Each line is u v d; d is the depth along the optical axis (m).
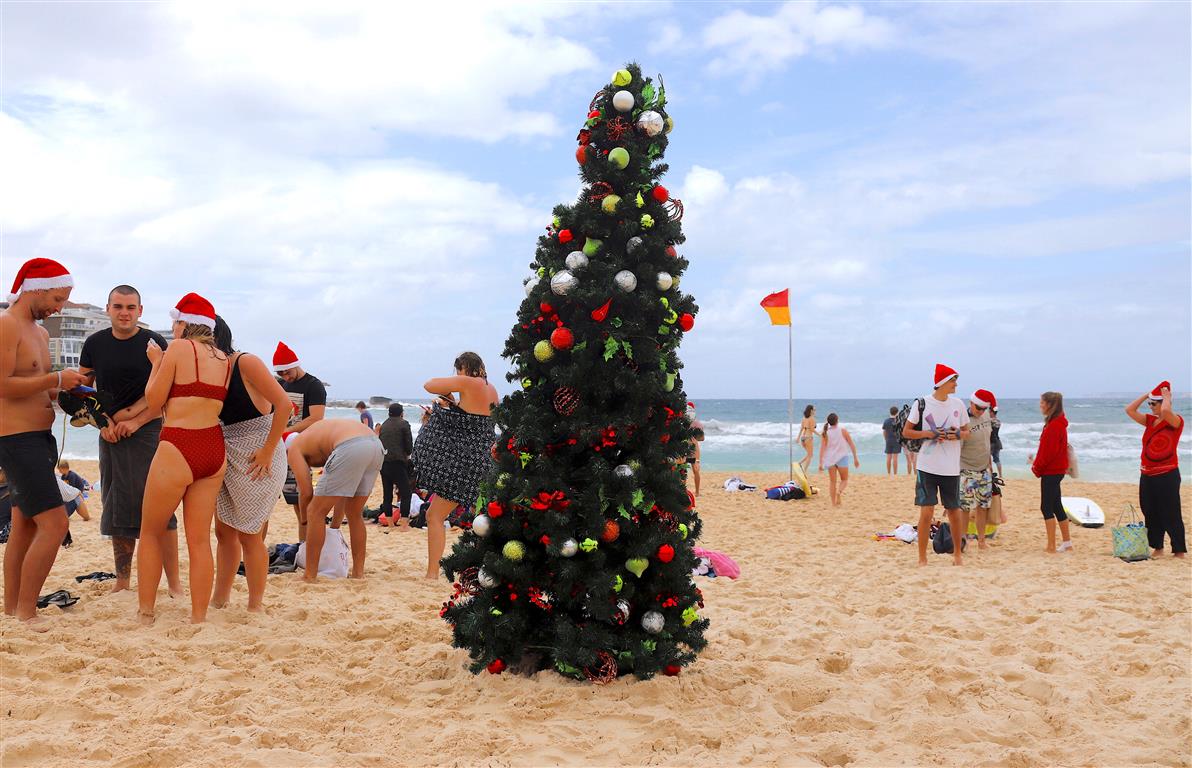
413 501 11.41
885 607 6.70
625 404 4.31
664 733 3.77
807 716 4.05
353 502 7.05
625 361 4.36
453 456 6.92
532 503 4.18
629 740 3.64
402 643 5.11
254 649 4.76
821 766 3.52
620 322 4.24
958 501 8.83
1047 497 9.69
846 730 4.00
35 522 5.14
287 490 7.95
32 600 4.98
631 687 4.20
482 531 4.29
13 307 5.03
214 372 5.07
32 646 4.41
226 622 5.19
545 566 4.34
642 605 4.44
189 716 3.69
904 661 5.07
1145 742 3.79
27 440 4.95
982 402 9.46
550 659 4.51
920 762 3.60
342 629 5.30
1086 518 11.49
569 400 4.30
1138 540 9.08
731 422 60.16
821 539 11.12
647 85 4.52
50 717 3.61
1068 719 4.08
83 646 4.51
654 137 4.52
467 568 4.47
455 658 4.80
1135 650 5.23
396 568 7.74
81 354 5.55
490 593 4.39
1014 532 11.50
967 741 3.85
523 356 4.45
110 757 3.26
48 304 5.06
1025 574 8.26
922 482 8.94
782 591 7.41
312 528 6.80
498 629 4.34
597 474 4.19
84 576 6.48
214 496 5.13
